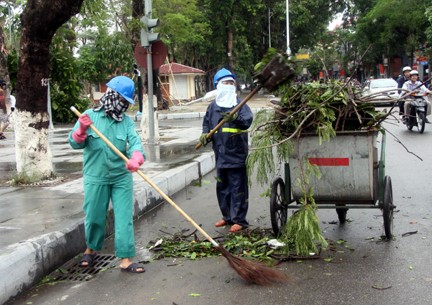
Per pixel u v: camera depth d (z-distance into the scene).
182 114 23.33
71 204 6.02
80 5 7.10
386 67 45.38
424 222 5.52
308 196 4.70
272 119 4.82
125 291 4.01
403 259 4.39
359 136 4.55
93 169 4.38
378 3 37.38
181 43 36.81
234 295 3.81
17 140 7.56
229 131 5.40
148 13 10.95
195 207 6.84
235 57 38.78
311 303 3.60
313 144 4.67
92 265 4.66
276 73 4.35
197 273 4.33
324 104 4.53
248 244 4.94
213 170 10.02
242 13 36.69
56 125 20.53
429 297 3.60
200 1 33.91
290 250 4.75
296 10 39.84
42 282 4.29
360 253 4.62
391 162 9.42
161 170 8.29
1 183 7.61
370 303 3.55
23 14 7.05
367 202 4.82
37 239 4.48
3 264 3.86
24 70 7.30
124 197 4.43
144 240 5.40
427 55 36.53
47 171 7.74
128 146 4.48
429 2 34.47
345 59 45.53
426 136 12.77
